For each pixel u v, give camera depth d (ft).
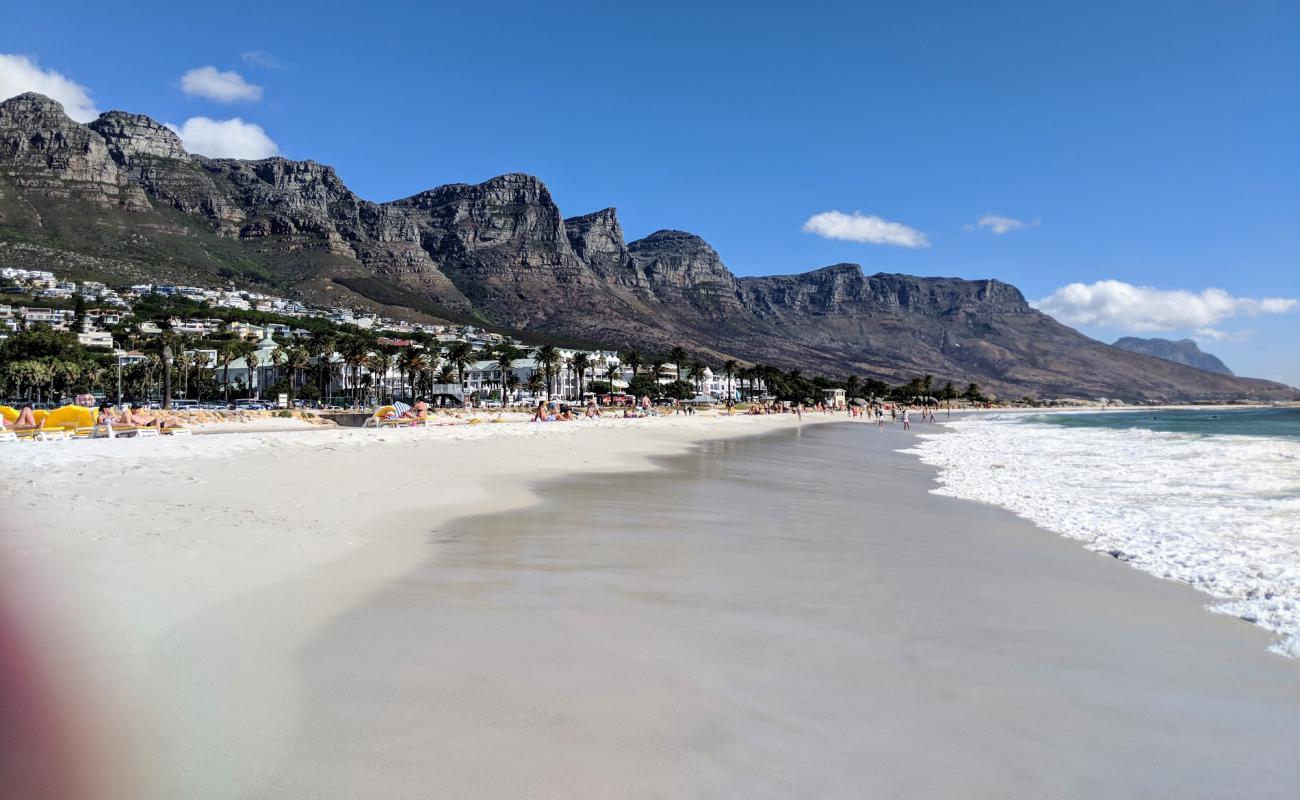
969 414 643.04
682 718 16.79
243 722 15.46
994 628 24.86
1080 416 568.41
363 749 14.60
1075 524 47.52
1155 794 14.33
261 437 101.24
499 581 28.58
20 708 15.44
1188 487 68.08
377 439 104.32
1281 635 24.50
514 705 17.01
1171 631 24.82
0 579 24.13
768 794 13.66
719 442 158.40
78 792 12.38
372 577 28.02
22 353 341.41
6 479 47.70
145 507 39.14
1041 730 17.03
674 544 38.24
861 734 16.42
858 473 84.89
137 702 16.12
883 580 31.35
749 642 22.47
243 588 24.99
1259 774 15.26
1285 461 94.68
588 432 158.30
